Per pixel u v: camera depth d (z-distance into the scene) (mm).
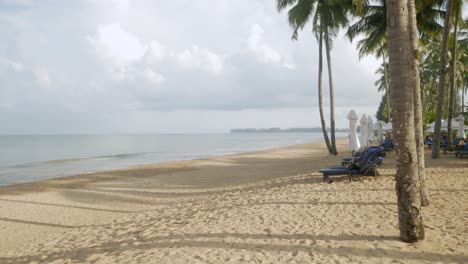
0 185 16016
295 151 35188
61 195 12281
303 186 9391
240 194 9453
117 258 4766
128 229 6805
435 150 14633
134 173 18250
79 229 7613
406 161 4293
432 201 6586
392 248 4191
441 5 15844
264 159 25156
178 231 5809
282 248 4469
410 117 4242
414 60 6055
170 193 11656
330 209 6387
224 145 66750
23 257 5875
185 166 21359
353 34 21016
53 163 28328
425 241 4367
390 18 4203
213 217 6621
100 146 70562
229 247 4652
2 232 7828
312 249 4352
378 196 7309
